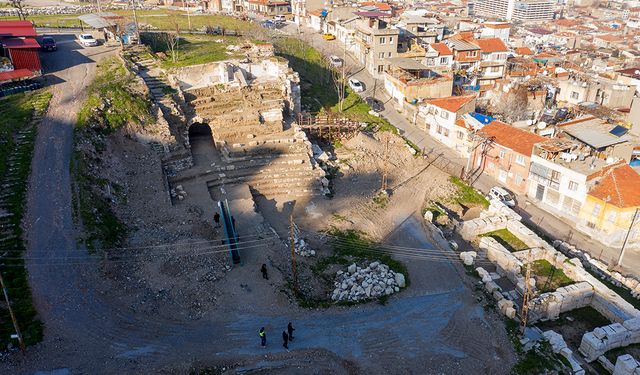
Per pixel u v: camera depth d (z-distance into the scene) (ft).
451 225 188.14
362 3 475.31
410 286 144.87
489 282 149.28
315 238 167.02
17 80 199.52
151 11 401.08
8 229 132.16
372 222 182.60
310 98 285.84
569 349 127.34
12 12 332.80
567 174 197.26
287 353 113.39
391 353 117.91
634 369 118.32
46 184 150.00
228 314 123.54
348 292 137.80
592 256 179.11
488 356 120.26
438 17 522.47
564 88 326.85
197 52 269.85
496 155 232.53
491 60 373.40
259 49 278.67
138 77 219.41
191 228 155.53
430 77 325.83
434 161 244.63
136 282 128.36
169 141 195.83
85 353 105.40
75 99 194.08
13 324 107.55
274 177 198.39
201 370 106.22
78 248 130.93
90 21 276.21
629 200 181.57
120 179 170.71
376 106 311.06
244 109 229.25
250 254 147.54
